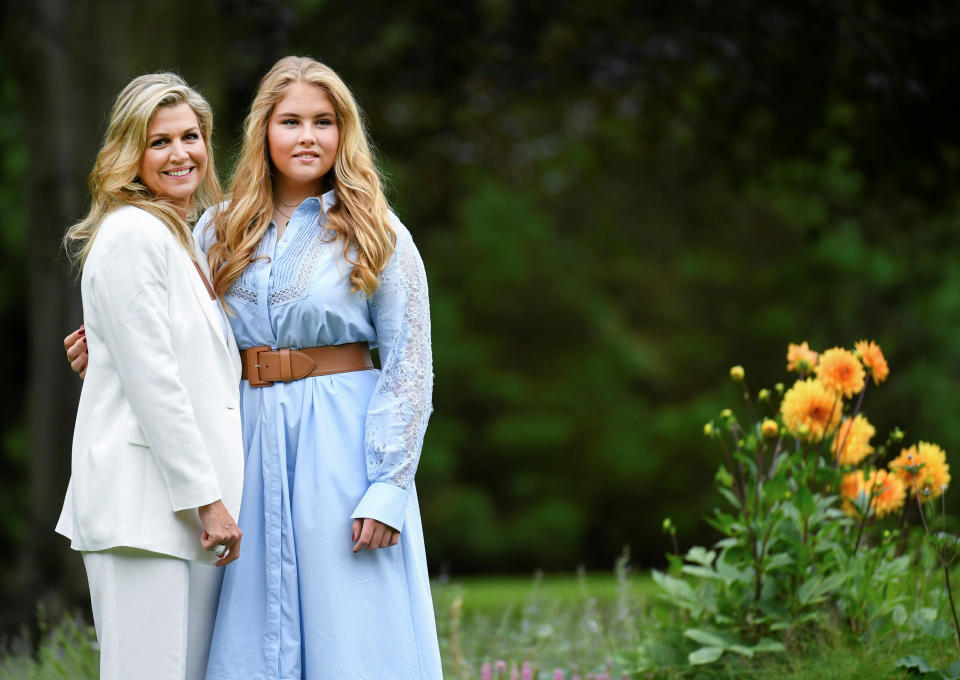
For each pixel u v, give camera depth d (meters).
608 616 7.32
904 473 6.09
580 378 26.00
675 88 14.44
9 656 7.44
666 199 23.62
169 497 4.16
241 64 13.91
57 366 11.55
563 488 25.69
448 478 25.38
